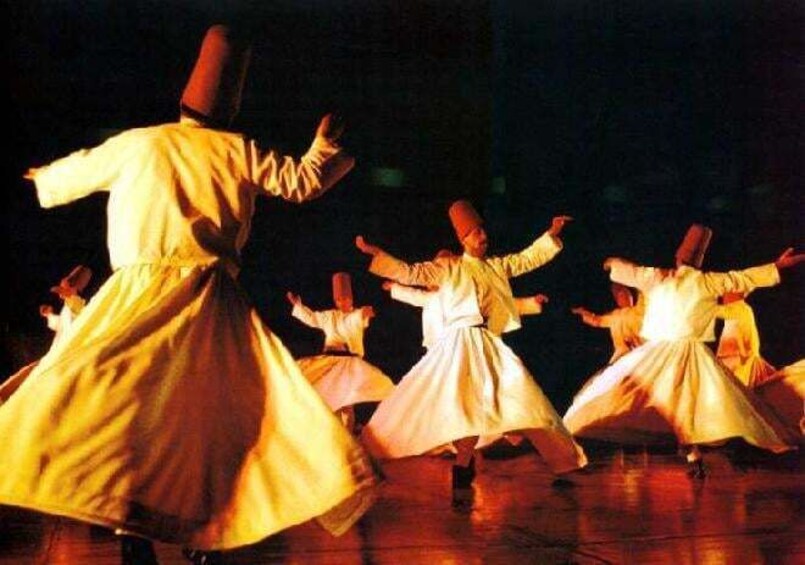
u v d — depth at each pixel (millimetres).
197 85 3715
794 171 14555
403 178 15453
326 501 3211
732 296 10297
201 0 14312
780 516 5035
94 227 13727
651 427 7336
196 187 3508
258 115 14945
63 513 2988
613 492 6074
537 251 6750
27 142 13562
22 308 13320
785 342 14188
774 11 14625
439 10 15156
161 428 3168
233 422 3316
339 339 10055
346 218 15469
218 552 3463
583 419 7734
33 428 3043
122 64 13906
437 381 6383
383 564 3863
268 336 3445
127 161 3539
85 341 3367
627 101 15414
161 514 3098
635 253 15469
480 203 15609
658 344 7609
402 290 7367
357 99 15172
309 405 3326
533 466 7688
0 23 13219
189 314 3338
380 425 6461
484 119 15500
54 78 13664
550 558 3941
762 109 14773
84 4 13633
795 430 8453
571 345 15141
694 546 4180
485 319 6512
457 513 5215
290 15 14812
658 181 15422
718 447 9273
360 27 15047
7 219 13422
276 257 15391
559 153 15594
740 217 14891
